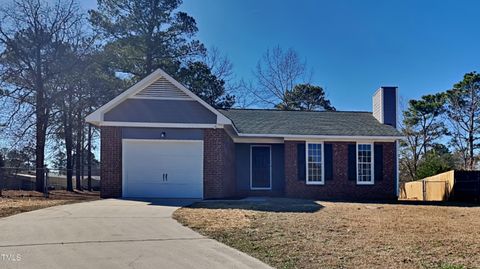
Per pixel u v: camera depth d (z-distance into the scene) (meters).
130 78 32.12
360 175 20.64
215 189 16.92
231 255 7.03
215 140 17.09
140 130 16.73
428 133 39.62
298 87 40.09
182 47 33.22
